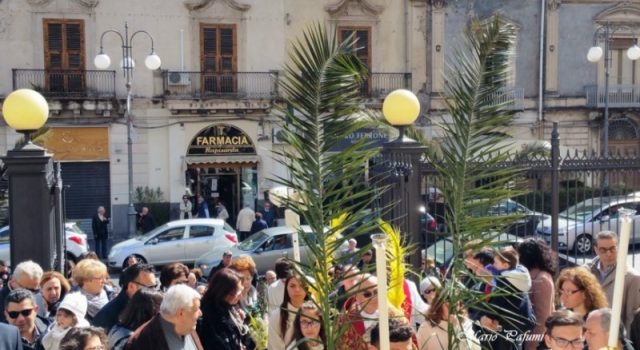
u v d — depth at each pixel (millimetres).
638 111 31734
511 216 6027
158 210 28016
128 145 26438
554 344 5211
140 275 6543
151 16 28094
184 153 28547
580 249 15672
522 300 6691
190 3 28312
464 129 5926
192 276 9117
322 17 29422
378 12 29719
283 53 29172
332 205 5598
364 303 5895
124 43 27906
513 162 10367
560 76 31016
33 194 8586
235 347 6703
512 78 6832
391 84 29781
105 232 24000
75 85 27500
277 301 7840
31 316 6535
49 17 27250
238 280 6715
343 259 5633
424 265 9031
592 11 31141
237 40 28875
